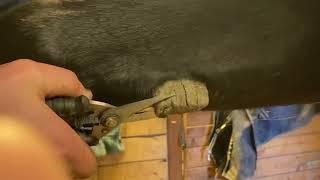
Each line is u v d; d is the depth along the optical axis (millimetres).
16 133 289
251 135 1582
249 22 448
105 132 373
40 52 404
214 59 435
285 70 455
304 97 475
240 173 1615
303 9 458
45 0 415
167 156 1540
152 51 424
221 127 1579
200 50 433
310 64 460
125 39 421
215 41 438
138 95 419
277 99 469
